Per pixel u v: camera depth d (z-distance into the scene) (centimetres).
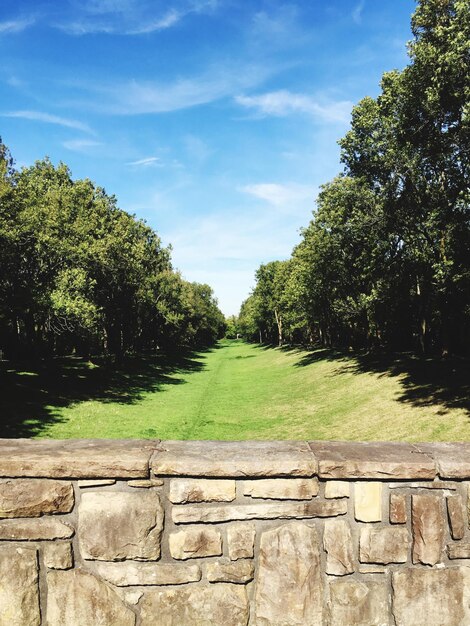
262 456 253
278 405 2278
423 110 1630
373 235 2180
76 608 248
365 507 247
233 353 7431
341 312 3128
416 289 2525
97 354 3703
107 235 2661
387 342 3391
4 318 2328
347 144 2127
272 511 247
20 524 249
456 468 245
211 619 246
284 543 246
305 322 4119
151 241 4012
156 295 4362
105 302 3027
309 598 245
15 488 249
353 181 2130
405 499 248
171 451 261
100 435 1611
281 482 247
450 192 1661
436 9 1520
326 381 2683
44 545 249
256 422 1919
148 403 2391
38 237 1970
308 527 246
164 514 247
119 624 246
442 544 247
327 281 3228
